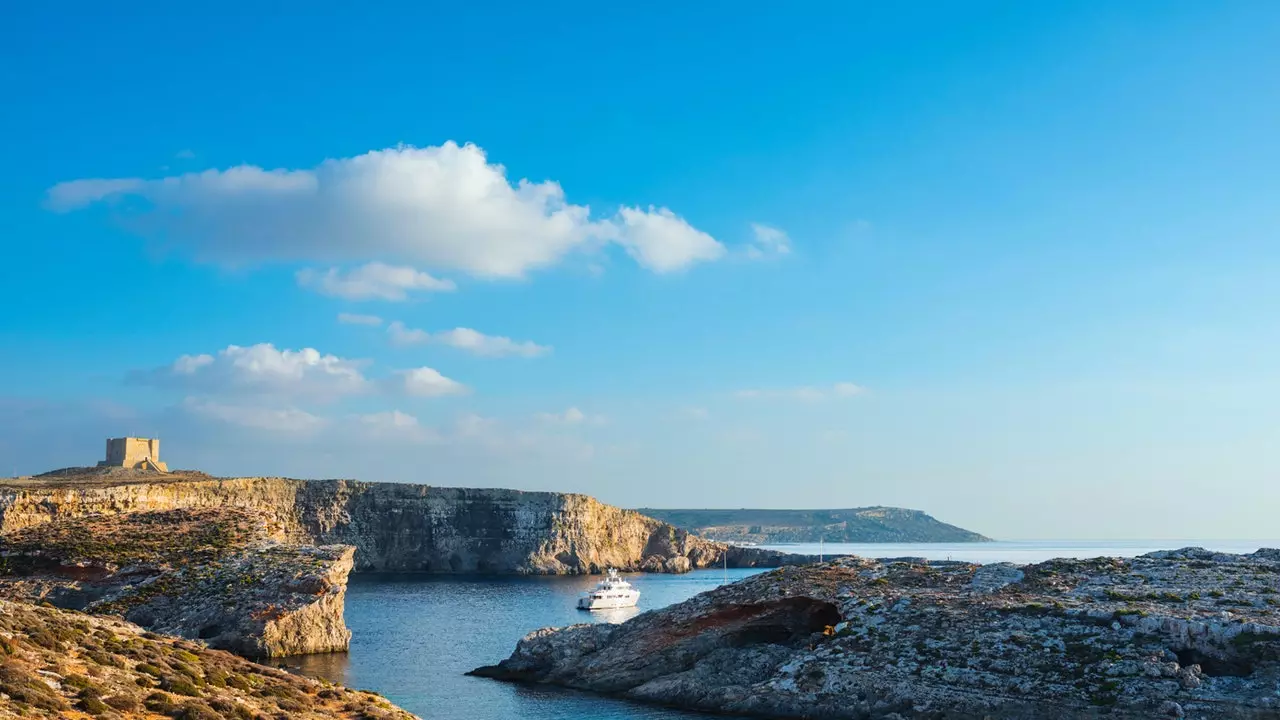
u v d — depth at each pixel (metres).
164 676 51.00
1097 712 58.31
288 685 61.19
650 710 73.69
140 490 199.50
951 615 72.38
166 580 113.50
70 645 53.72
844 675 69.25
